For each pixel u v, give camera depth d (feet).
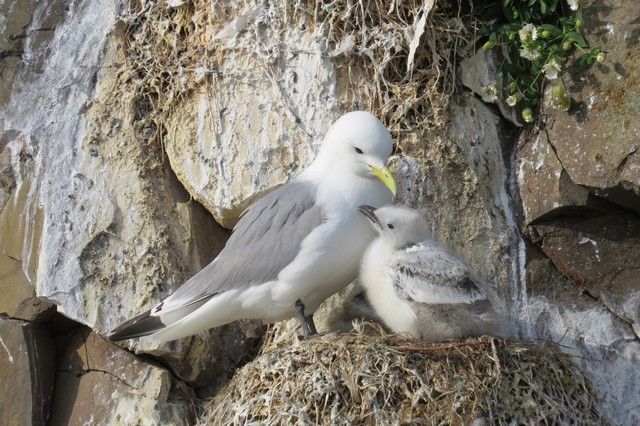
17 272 38.32
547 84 36.76
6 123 40.16
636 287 35.65
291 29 37.86
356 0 37.52
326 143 34.96
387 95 37.47
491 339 31.99
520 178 37.06
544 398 31.60
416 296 32.50
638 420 35.04
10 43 40.96
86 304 36.73
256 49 37.88
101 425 35.86
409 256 33.19
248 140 37.68
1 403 36.96
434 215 36.65
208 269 34.42
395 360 31.30
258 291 33.63
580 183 35.24
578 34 35.91
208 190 37.76
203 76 38.32
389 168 36.52
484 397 30.94
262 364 32.89
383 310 33.68
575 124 35.68
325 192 34.04
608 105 35.06
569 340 35.91
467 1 38.75
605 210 35.68
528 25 36.29
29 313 37.68
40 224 38.37
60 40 40.93
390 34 37.45
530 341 34.60
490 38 37.45
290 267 33.24
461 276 32.65
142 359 36.45
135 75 39.81
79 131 39.42
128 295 36.78
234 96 38.06
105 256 37.24
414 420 30.55
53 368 37.73
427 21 37.52
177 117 38.75
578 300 36.37
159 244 37.29
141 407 35.68
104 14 40.88
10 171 39.58
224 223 38.24
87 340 37.42
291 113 37.42
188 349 36.50
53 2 41.16
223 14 38.68
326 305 37.40
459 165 37.01
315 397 31.14
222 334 37.45
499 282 36.35
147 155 38.78
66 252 37.27
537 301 36.45
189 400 36.45
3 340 37.42
